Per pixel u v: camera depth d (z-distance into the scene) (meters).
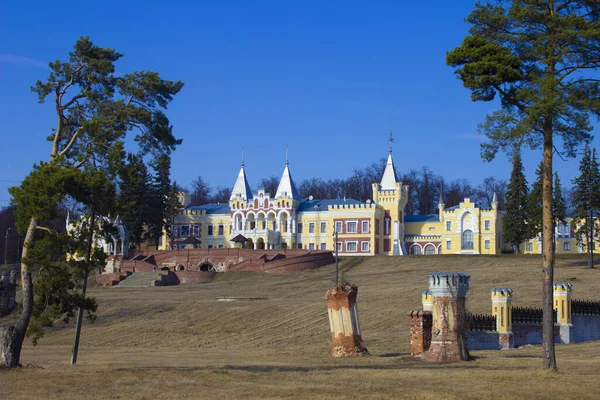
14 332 32.19
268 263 109.94
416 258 114.56
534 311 44.09
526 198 112.88
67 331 63.25
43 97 36.56
